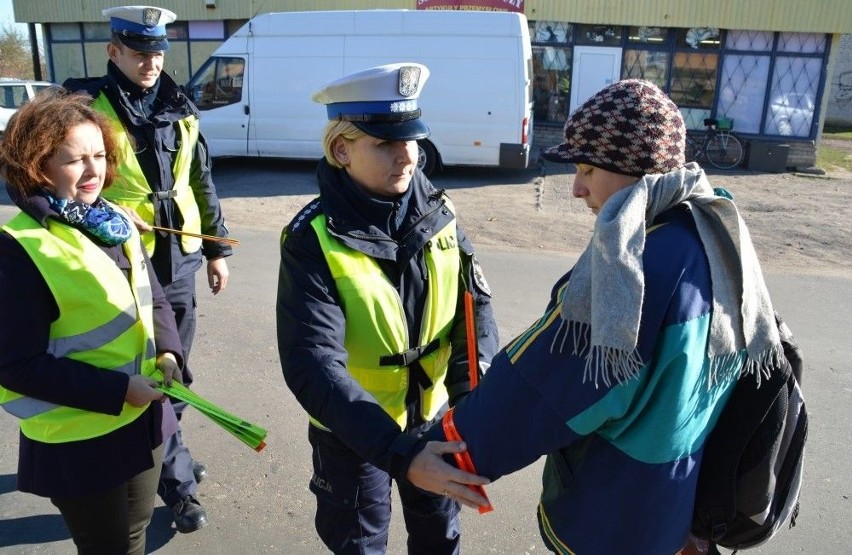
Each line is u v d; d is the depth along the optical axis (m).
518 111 10.89
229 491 3.10
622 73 14.95
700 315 1.29
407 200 1.97
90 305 1.83
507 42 10.73
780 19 13.70
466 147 11.17
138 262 2.02
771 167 13.49
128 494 1.97
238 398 3.91
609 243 1.24
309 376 1.69
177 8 16.56
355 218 1.87
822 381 4.27
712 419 1.44
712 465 1.50
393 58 10.99
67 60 18.72
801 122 14.29
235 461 3.32
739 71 14.39
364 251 1.85
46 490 1.91
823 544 2.82
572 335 1.31
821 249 7.59
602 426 1.43
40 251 1.75
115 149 2.00
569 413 1.34
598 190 1.40
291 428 3.61
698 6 13.98
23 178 1.76
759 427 1.45
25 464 1.94
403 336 1.94
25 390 1.75
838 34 13.70
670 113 1.33
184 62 17.08
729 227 1.33
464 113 11.02
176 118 3.03
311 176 11.79
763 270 6.74
